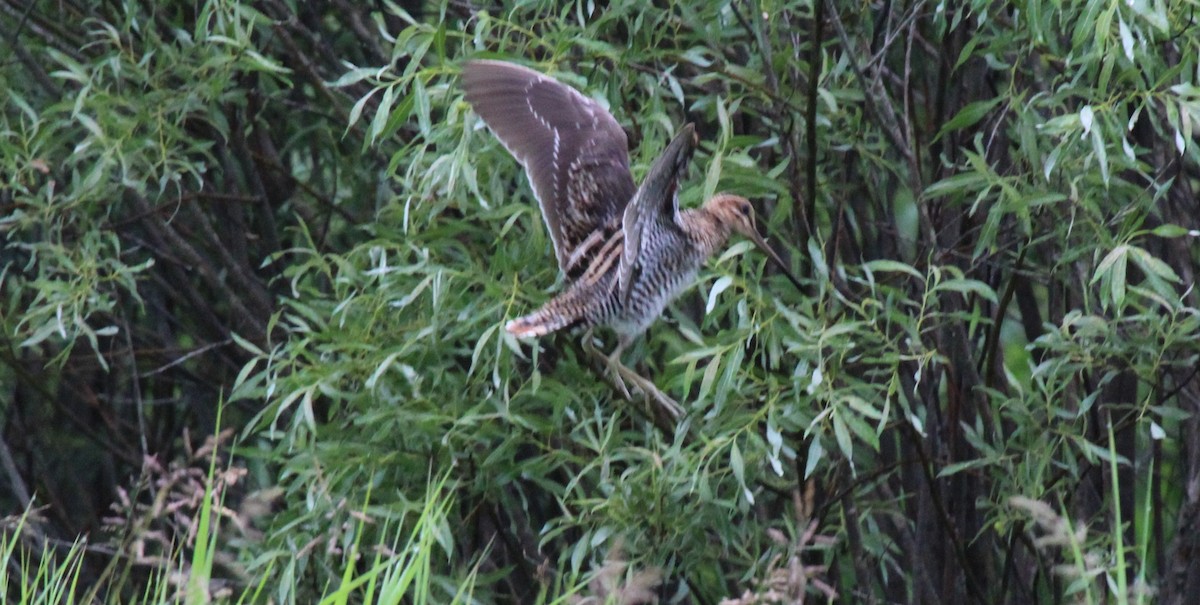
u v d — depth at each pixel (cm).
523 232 1080
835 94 1003
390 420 1020
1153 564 1213
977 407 1072
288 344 1052
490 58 970
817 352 947
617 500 979
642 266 893
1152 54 954
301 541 1016
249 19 1077
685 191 1022
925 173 1152
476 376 1056
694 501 1008
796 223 1038
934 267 962
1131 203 980
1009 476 1032
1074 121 870
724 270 946
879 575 1213
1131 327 1014
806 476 909
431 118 1132
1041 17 923
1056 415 1008
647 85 1015
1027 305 1171
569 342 1023
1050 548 1087
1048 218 1050
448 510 974
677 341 1124
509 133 915
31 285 1112
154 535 817
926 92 1134
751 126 1155
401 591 754
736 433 946
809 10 1079
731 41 1101
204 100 1161
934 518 1126
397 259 1080
